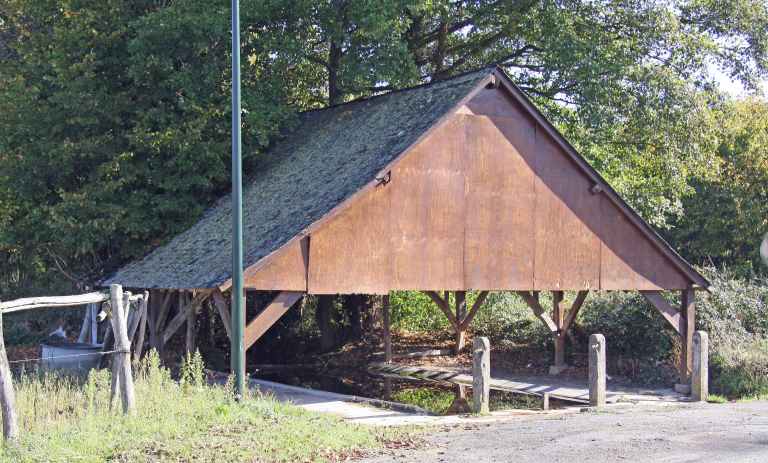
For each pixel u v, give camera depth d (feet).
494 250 62.39
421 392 69.97
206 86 78.95
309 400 55.57
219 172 78.18
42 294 97.71
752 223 118.42
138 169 76.59
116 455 35.68
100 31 79.82
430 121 61.11
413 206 59.67
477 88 61.82
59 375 54.60
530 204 63.87
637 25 89.56
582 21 90.48
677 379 69.67
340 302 97.04
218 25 77.00
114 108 77.30
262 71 84.79
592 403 55.52
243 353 47.50
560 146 64.95
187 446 37.09
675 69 91.15
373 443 40.96
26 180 76.69
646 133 87.51
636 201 91.45
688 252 128.36
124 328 42.29
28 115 76.95
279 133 81.92
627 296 79.82
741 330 74.54
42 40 81.51
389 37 85.10
